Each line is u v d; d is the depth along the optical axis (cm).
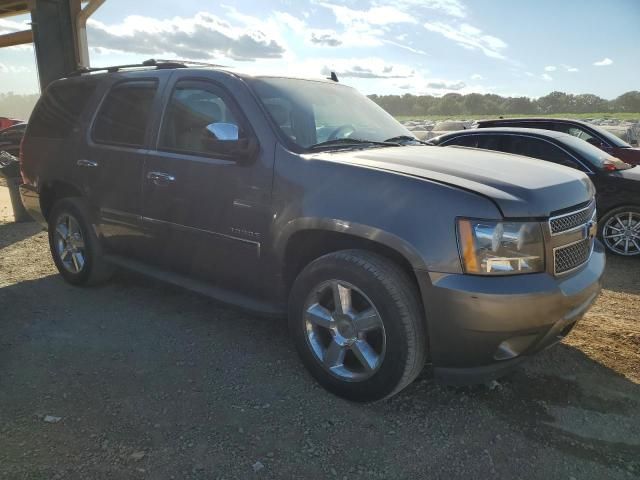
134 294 471
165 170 379
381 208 279
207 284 381
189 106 377
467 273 259
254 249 335
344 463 253
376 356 290
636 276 582
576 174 327
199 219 362
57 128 482
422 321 280
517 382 329
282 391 313
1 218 847
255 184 329
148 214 397
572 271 289
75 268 479
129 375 329
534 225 264
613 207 665
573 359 359
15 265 561
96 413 287
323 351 313
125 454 254
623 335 401
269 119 335
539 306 260
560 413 297
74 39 924
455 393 315
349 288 293
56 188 492
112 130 430
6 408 290
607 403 307
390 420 288
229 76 361
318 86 406
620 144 896
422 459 257
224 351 363
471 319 258
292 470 247
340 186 296
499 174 291
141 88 416
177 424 279
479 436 275
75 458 250
